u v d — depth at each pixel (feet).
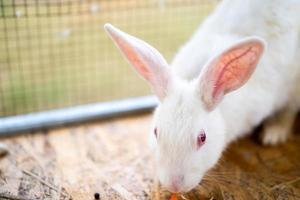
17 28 2.34
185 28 2.87
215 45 1.85
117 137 2.15
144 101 2.40
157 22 2.85
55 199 1.69
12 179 1.80
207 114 1.57
